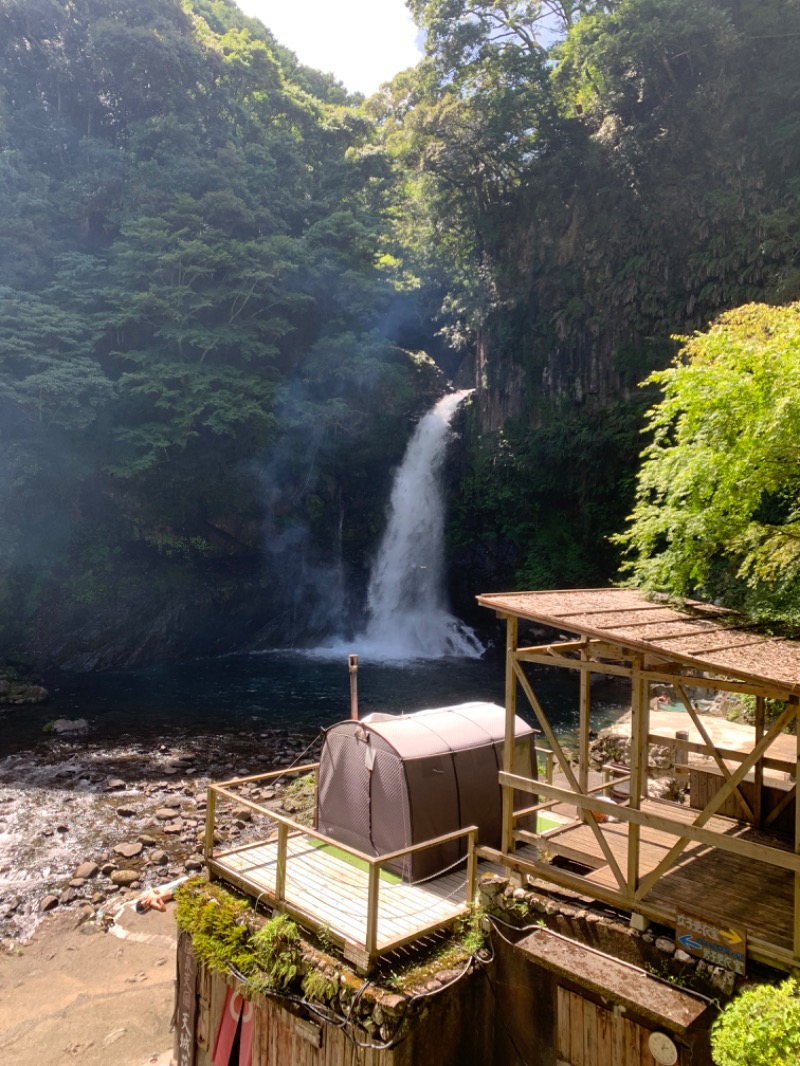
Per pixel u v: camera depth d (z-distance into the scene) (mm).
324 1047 6457
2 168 30812
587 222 34781
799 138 27344
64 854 13727
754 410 8586
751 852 5309
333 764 9008
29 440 28344
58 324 28641
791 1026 3979
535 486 34844
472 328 41406
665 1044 5422
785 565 8523
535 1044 6500
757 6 29281
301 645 35594
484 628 35250
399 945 6598
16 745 20094
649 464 10016
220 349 33938
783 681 5086
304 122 45125
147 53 36156
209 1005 7797
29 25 35031
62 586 30297
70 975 10430
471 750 8641
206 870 8625
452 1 37406
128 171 34594
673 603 7723
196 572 33281
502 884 6941
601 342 33719
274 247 34406
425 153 38625
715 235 29562
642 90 31969
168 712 23734
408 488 38094
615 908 6422
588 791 7887
